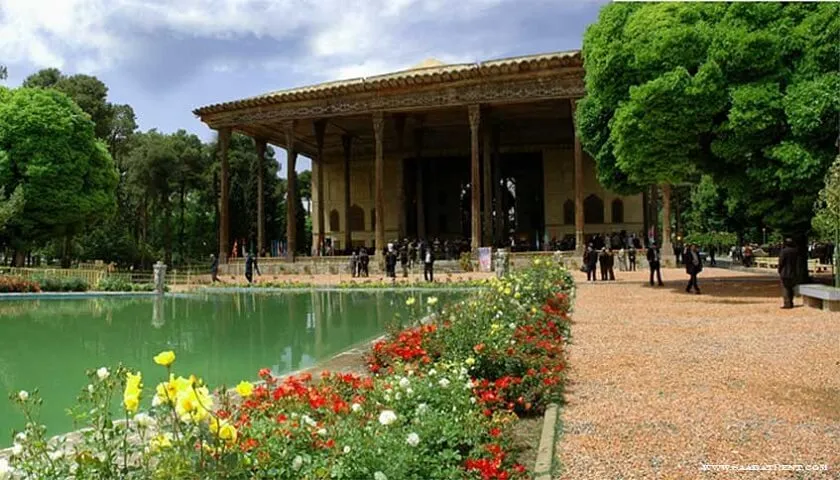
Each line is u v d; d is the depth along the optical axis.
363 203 51.00
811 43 17.86
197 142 56.97
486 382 6.55
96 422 3.82
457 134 48.69
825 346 9.83
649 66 19.66
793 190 18.44
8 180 36.19
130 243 48.41
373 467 3.81
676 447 5.25
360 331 14.80
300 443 4.00
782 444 5.31
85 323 16.77
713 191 48.38
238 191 55.53
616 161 22.16
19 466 3.61
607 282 24.73
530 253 35.25
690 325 12.45
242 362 11.04
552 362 7.60
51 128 36.81
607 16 21.31
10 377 9.92
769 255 45.25
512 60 37.28
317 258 38.62
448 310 9.80
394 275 31.16
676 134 19.00
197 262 54.34
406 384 5.46
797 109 17.17
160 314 18.98
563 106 40.53
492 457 4.58
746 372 8.09
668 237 34.50
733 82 18.70
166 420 4.05
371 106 38.56
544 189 47.12
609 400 6.82
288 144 40.22
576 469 4.77
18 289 25.38
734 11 18.94
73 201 37.66
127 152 54.81
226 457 3.18
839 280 15.30
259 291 27.36
